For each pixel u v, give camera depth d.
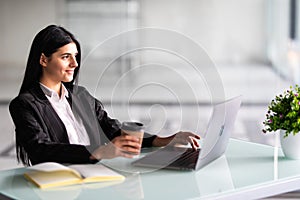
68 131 2.25
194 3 13.48
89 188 1.73
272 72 11.62
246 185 1.80
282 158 2.19
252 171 1.98
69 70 2.22
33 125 2.12
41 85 2.26
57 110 2.26
